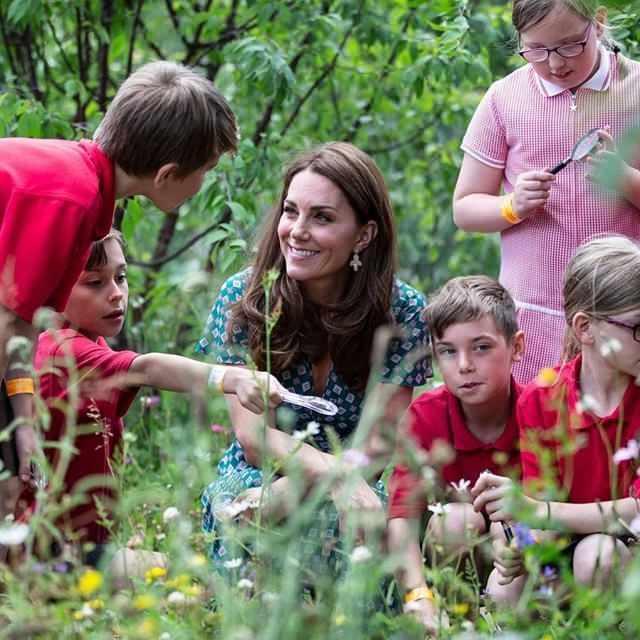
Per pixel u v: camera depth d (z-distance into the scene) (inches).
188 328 256.8
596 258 142.4
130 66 250.8
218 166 224.8
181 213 286.2
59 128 224.7
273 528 131.2
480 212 172.7
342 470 118.2
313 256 151.4
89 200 134.2
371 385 120.6
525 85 173.8
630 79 168.4
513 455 151.2
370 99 266.4
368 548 113.7
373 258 155.6
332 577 131.3
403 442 132.6
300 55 252.5
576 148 163.8
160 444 193.3
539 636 113.3
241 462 157.6
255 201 236.8
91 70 266.7
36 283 131.3
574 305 143.9
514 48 209.0
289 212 153.6
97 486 152.5
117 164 141.3
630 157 100.3
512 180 174.2
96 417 143.9
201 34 269.6
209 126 142.6
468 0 240.4
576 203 167.5
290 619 102.6
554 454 141.3
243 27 253.0
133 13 247.4
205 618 111.3
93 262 154.9
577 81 167.9
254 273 158.2
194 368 145.7
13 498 142.8
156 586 117.6
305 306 156.2
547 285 169.9
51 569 123.3
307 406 141.9
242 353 153.8
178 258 296.2
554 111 169.9
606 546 133.6
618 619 110.6
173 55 278.8
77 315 156.9
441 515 123.4
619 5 160.4
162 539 140.6
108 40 240.2
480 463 151.3
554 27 160.7
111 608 111.4
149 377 148.7
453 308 147.3
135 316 254.2
